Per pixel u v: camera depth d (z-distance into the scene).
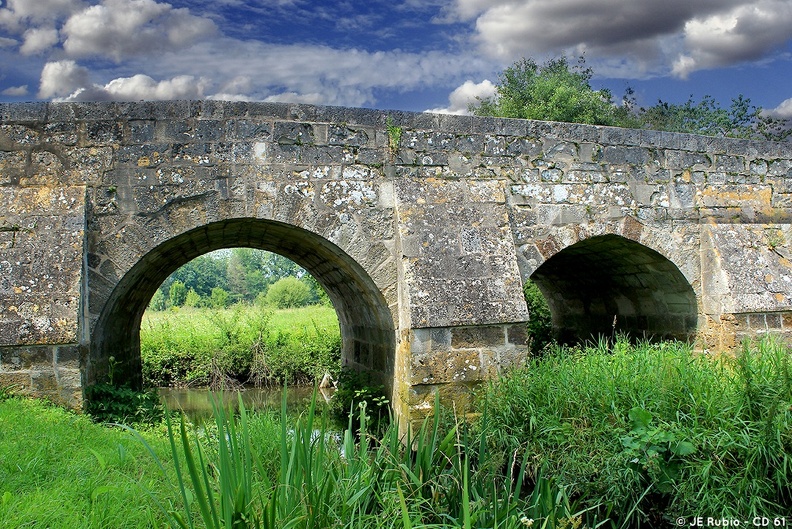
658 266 9.25
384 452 4.93
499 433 6.07
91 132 7.02
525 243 8.20
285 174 7.44
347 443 4.49
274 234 8.72
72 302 6.34
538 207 8.30
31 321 6.21
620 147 8.77
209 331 16.41
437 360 7.11
